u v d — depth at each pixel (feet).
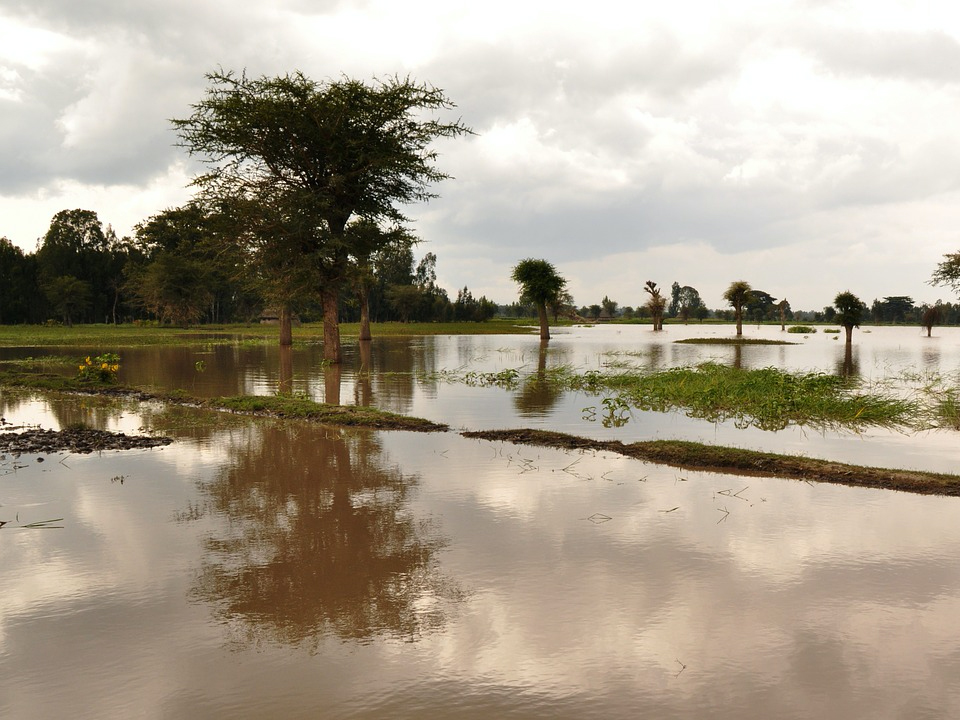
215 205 82.89
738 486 27.17
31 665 13.67
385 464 31.17
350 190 84.53
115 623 15.49
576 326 339.57
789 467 29.43
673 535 21.13
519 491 26.45
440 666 13.57
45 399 56.29
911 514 23.21
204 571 18.53
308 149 81.66
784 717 11.74
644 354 114.21
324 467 30.63
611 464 31.17
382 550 19.99
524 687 12.78
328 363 86.33
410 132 85.51
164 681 13.07
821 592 16.81
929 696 12.32
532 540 20.76
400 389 61.67
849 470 28.45
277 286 86.84
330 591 17.17
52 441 36.55
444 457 32.63
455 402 52.60
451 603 16.42
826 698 12.29
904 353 118.93
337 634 14.94
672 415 45.85
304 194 80.07
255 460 32.12
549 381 68.39
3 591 17.28
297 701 12.36
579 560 19.06
